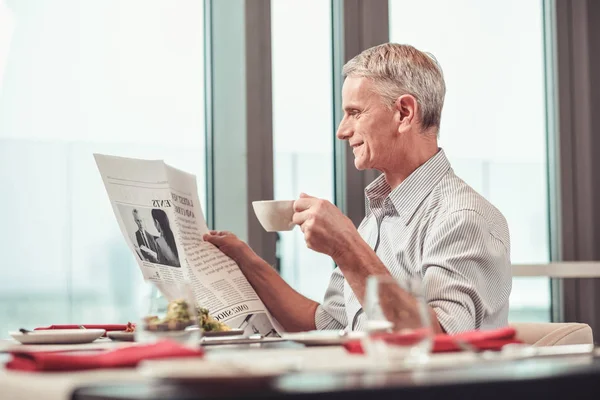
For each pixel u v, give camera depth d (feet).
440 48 10.92
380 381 2.72
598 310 11.43
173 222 6.37
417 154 7.11
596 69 11.51
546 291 11.32
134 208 6.20
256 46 9.30
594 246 11.44
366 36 10.07
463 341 3.80
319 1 10.09
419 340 3.30
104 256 9.04
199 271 6.59
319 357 3.72
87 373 3.18
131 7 9.23
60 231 8.86
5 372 3.34
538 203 11.47
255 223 9.25
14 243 8.67
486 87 11.19
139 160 6.32
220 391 2.55
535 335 6.73
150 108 9.31
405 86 7.06
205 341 5.11
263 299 7.43
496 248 6.29
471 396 2.74
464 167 11.05
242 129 9.25
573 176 11.45
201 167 9.54
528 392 2.86
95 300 9.00
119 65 9.16
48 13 8.87
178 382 2.78
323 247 6.18
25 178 8.73
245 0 9.27
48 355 3.31
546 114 11.53
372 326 3.33
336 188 10.07
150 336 3.80
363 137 7.14
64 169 8.89
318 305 7.58
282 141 9.82
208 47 9.55
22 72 8.73
